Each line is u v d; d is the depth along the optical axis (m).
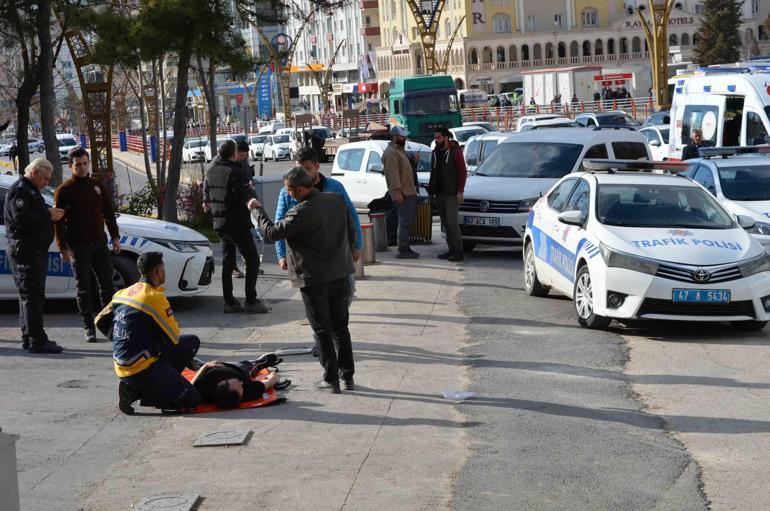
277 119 104.38
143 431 7.77
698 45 93.44
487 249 19.56
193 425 7.84
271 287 15.28
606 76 76.88
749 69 22.72
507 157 19.53
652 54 58.88
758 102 20.95
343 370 8.80
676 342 10.86
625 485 6.37
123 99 59.53
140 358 8.11
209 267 13.49
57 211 10.75
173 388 8.14
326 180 9.02
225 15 21.73
